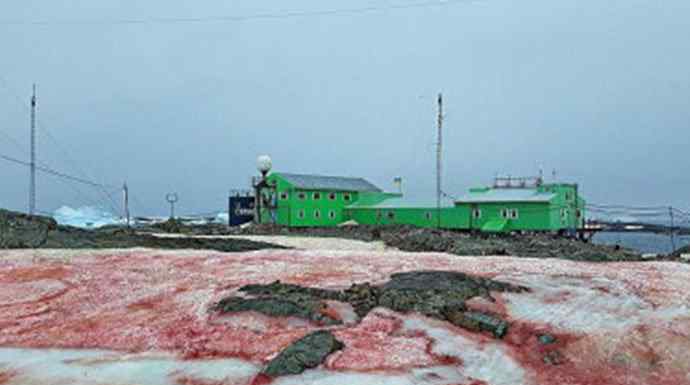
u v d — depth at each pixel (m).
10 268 24.25
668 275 21.47
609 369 13.15
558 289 18.73
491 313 16.28
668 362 13.27
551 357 13.70
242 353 13.95
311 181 67.62
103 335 15.45
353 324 15.75
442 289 17.89
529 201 56.09
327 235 52.25
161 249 32.31
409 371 12.66
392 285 18.83
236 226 66.12
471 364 13.27
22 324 16.61
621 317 15.70
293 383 12.12
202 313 16.92
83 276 22.59
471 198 60.69
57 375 12.80
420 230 51.59
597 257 31.36
